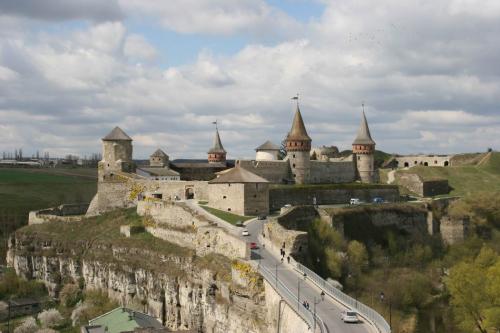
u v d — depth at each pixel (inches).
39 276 6018.7
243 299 3506.4
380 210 5767.7
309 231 4864.7
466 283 4151.1
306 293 2999.5
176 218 5275.6
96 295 5354.3
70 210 7416.3
